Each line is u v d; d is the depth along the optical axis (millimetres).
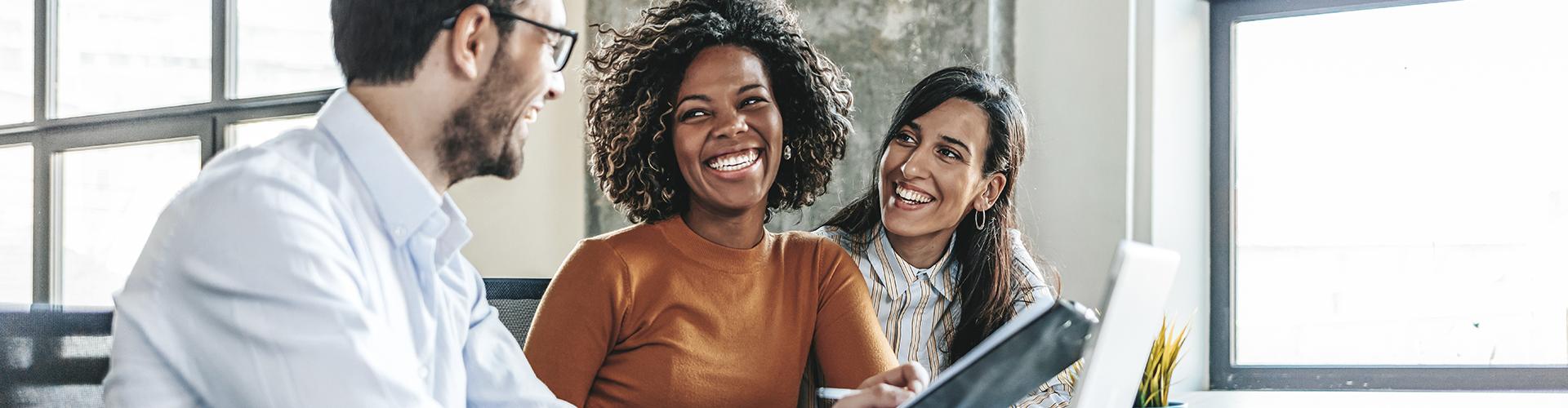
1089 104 2617
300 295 774
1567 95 2584
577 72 2992
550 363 1295
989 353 924
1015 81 2686
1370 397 2580
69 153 4254
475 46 899
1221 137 2787
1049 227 2664
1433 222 2697
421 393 839
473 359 1104
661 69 1398
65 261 4258
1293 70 2807
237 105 3807
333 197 854
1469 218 2668
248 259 771
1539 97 2607
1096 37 2604
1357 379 2723
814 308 1436
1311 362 2789
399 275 917
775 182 1528
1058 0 2650
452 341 979
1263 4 2768
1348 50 2762
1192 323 2738
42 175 4293
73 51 4230
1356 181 2760
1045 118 2670
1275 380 2779
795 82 1471
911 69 2662
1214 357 2812
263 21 3770
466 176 961
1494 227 2646
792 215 2699
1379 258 2742
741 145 1367
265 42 3768
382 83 897
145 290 784
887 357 1440
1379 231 2740
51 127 4281
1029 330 921
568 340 1305
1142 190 2611
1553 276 2598
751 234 1415
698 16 1402
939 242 1702
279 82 3738
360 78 900
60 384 930
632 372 1333
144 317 776
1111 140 2592
